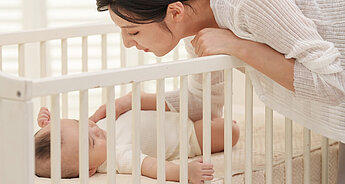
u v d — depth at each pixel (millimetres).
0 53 1843
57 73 3031
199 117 1931
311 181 1890
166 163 1634
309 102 1567
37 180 1622
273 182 1757
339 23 1522
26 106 1153
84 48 2004
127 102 1926
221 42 1520
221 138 1888
